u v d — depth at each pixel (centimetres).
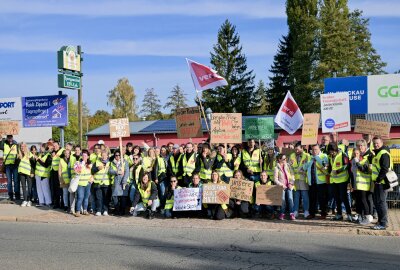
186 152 1373
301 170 1266
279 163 1285
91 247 945
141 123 4572
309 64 4956
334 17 4847
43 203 1598
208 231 1120
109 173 1391
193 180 1310
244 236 1049
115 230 1151
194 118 1480
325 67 4631
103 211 1401
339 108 1402
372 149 1205
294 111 1516
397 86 1845
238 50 6800
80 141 1977
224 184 1278
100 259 840
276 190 1249
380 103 1873
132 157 1445
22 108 1988
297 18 5731
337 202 1229
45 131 3869
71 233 1114
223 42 6781
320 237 1029
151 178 1388
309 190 1284
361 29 5475
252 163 1366
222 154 1353
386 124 1298
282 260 818
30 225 1255
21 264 805
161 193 1391
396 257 832
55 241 1011
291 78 5828
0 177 1731
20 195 1742
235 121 1416
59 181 1482
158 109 10169
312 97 4897
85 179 1391
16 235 1093
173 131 4012
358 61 4934
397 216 1248
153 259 837
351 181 1216
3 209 1515
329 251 885
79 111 1983
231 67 6731
